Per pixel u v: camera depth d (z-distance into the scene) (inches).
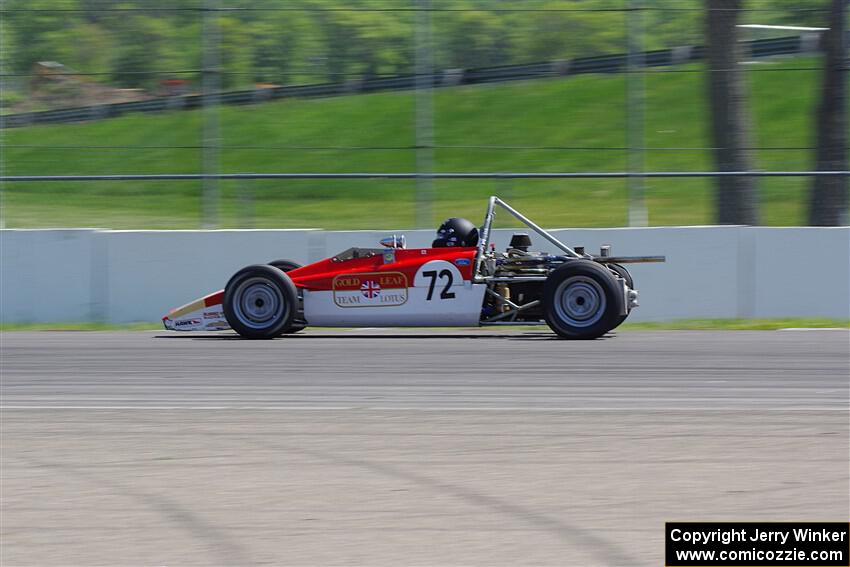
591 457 669.3
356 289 1246.3
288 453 690.2
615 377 962.7
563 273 1193.4
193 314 1304.1
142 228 1574.8
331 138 1631.4
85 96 1619.1
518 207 1620.3
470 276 1222.3
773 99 1807.3
